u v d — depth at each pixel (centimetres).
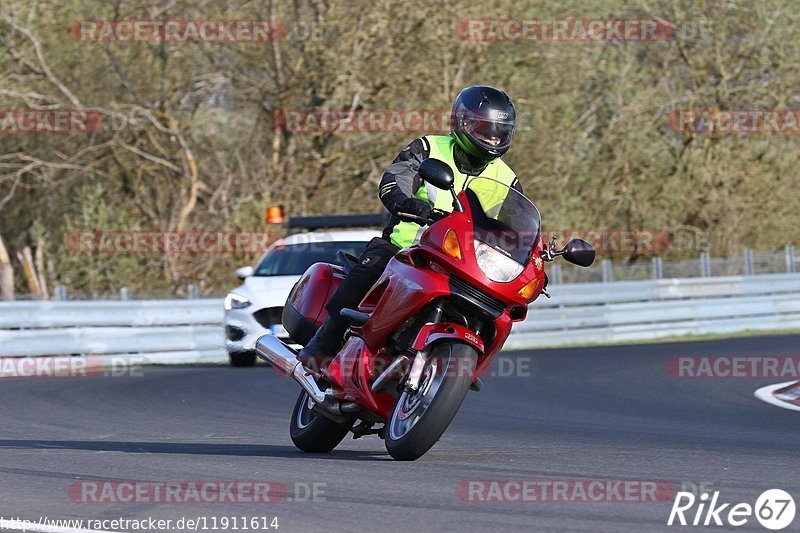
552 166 9588
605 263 7825
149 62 8738
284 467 2142
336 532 1539
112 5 8594
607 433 2892
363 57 8512
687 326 7862
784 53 10638
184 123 8906
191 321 6350
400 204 2186
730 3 10644
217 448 2577
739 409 3578
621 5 10175
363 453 2472
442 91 8625
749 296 8250
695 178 10825
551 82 9406
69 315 5869
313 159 8812
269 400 3888
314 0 8519
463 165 2284
